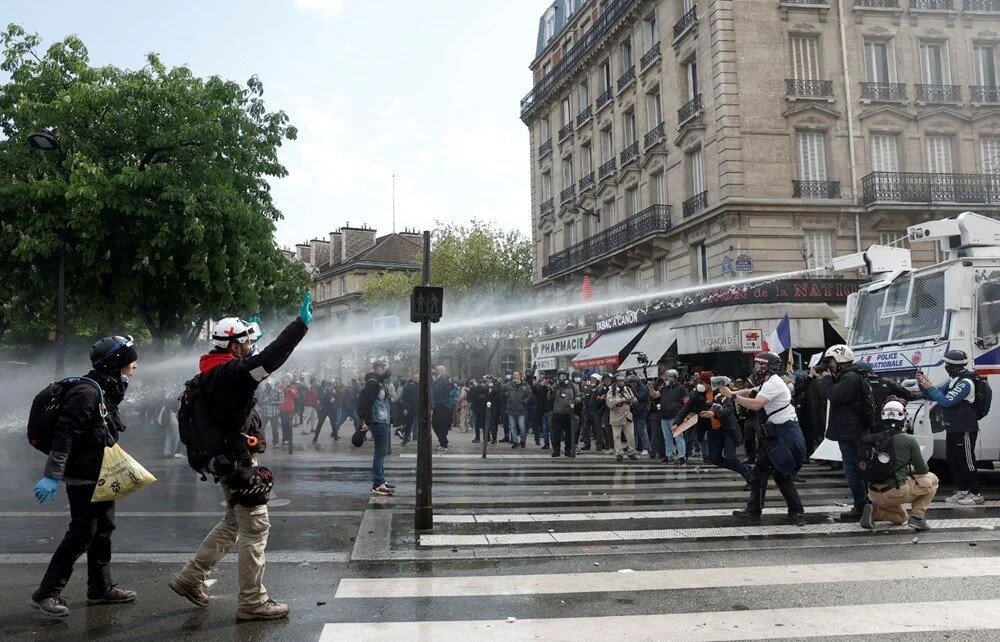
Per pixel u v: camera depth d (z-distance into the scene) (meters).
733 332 19.61
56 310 19.44
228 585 5.09
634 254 26.08
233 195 18.31
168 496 9.02
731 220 20.92
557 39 34.38
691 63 23.61
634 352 23.78
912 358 9.93
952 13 22.83
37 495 4.11
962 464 8.15
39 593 4.34
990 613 4.33
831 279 20.52
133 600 4.72
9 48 18.62
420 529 6.84
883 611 4.38
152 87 18.44
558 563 5.63
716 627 4.12
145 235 17.61
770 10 21.75
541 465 13.05
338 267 65.75
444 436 16.59
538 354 34.94
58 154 17.70
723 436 9.19
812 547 6.12
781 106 21.52
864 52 22.53
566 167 33.50
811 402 11.99
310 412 23.53
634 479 10.90
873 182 21.44
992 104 22.62
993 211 22.00
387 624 4.20
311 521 7.40
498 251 42.56
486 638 3.96
